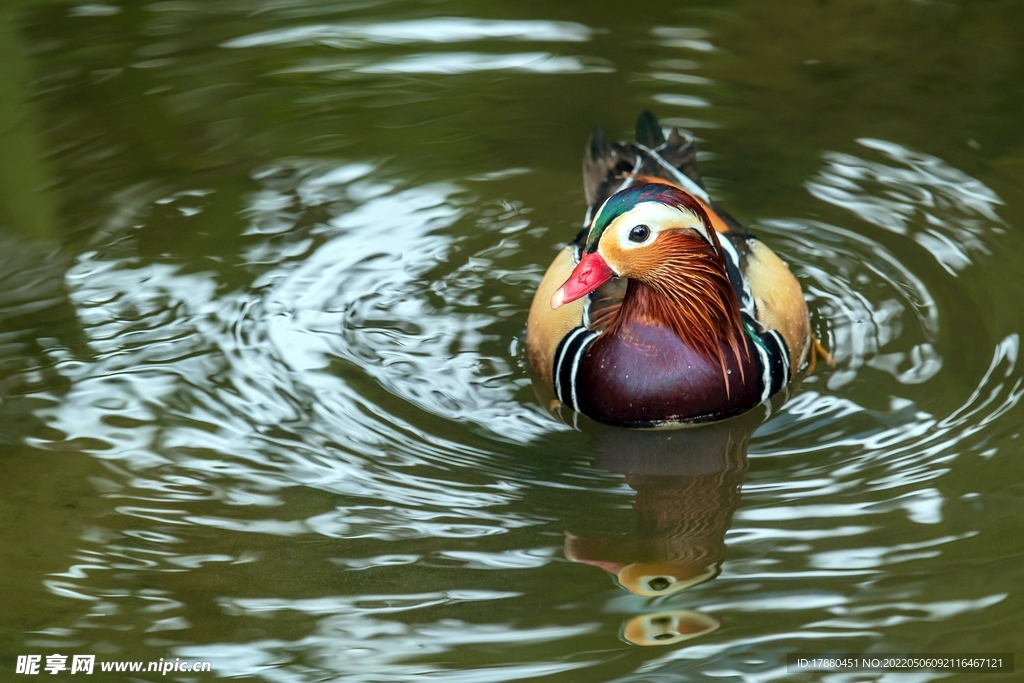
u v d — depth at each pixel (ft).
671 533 27.86
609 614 25.41
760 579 26.22
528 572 26.78
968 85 46.37
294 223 40.93
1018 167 41.73
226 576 26.66
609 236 30.96
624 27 52.21
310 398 32.91
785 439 31.37
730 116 45.78
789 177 42.42
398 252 39.81
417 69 49.83
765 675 23.68
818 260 38.58
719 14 52.70
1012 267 37.11
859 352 34.50
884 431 31.14
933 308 35.91
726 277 31.78
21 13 53.21
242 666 24.23
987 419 30.94
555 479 30.07
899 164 42.52
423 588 26.30
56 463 30.19
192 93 47.85
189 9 54.13
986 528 27.17
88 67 49.26
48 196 41.70
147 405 32.48
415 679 23.90
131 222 40.57
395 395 33.22
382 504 28.99
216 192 42.37
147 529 27.99
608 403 32.14
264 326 35.91
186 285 37.60
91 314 36.19
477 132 45.98
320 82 48.96
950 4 52.11
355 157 44.52
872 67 47.98
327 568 26.86
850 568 26.35
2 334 35.14
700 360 31.68
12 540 27.66
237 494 29.27
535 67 49.65
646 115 42.73
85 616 25.50
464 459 30.78
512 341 35.91
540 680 23.88
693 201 31.81
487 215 41.70
